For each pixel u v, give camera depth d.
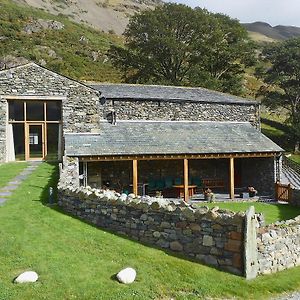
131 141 19.06
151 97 21.97
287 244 8.44
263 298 6.86
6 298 5.95
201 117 23.23
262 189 22.11
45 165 18.98
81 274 6.92
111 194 9.89
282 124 43.06
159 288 6.73
